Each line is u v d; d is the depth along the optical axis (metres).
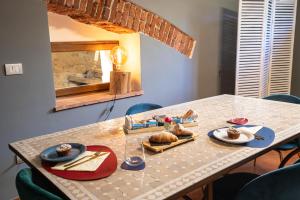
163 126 1.85
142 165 1.34
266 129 1.77
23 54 2.40
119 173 1.27
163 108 2.41
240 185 1.65
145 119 2.05
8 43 2.31
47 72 2.56
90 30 3.21
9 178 2.45
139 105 2.49
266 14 3.78
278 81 4.14
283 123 1.88
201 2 3.74
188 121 1.90
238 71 3.90
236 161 1.35
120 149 1.55
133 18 3.04
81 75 3.23
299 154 2.85
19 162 2.48
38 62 2.49
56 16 2.94
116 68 3.39
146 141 1.61
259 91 4.02
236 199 1.21
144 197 1.07
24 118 2.47
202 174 1.23
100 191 1.12
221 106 2.39
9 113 2.38
